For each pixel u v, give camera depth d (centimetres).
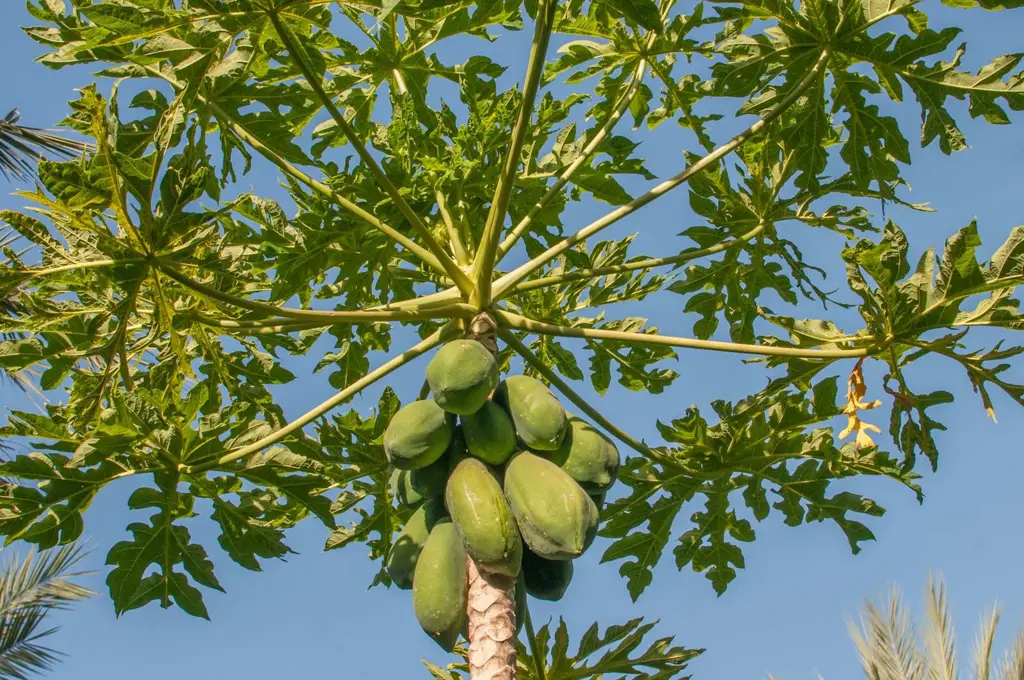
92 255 446
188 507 488
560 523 380
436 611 382
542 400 417
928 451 486
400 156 474
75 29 449
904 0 484
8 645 850
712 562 542
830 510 511
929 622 798
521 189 520
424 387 482
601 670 494
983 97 489
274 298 506
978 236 447
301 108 555
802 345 496
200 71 443
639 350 569
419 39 535
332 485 488
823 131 513
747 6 498
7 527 449
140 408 445
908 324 470
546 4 424
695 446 504
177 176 424
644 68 529
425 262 523
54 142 834
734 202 552
